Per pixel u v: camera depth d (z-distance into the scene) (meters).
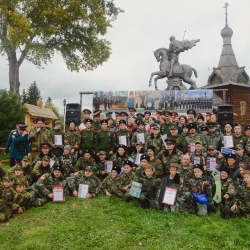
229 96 32.03
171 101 17.50
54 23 21.95
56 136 9.64
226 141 9.10
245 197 6.39
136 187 7.11
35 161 8.84
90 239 5.25
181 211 6.71
